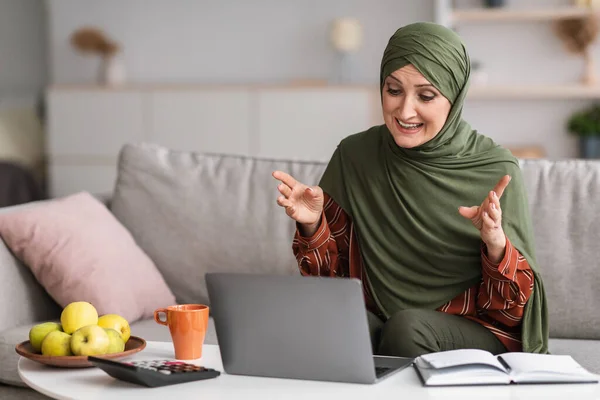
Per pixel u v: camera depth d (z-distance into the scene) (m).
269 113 6.58
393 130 2.24
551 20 6.33
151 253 2.98
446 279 2.29
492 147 2.38
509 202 2.26
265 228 2.90
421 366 1.77
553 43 6.35
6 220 2.71
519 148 6.34
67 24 7.14
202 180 3.00
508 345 2.18
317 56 6.85
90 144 6.80
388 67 2.20
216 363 1.88
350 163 2.45
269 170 2.97
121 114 6.76
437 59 2.15
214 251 2.92
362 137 2.48
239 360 1.78
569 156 6.45
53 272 2.68
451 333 2.14
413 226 2.31
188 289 2.94
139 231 3.01
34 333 1.91
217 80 7.02
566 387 1.67
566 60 6.34
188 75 7.05
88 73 7.16
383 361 1.87
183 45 7.03
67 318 1.91
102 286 2.68
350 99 6.46
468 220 2.29
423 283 2.31
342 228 2.44
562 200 2.67
